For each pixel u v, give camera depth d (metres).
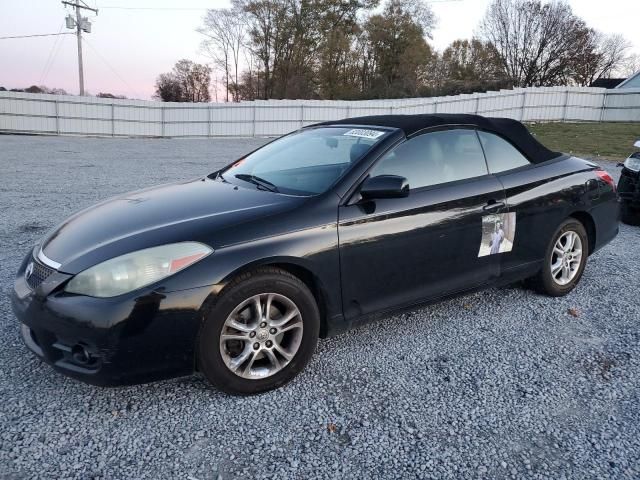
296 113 31.16
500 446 2.43
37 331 2.59
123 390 2.81
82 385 2.85
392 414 2.66
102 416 2.59
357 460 2.31
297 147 3.81
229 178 3.74
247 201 3.06
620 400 2.81
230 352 2.75
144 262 2.51
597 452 2.39
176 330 2.52
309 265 2.83
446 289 3.48
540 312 3.96
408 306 3.33
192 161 15.32
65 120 30.75
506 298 4.25
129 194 3.67
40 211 7.41
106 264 2.51
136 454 2.32
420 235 3.23
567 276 4.29
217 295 2.58
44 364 3.05
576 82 54.38
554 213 4.00
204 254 2.58
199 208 3.00
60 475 2.17
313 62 54.28
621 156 15.79
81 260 2.59
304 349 2.91
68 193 8.98
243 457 2.31
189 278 2.52
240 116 31.38
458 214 3.40
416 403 2.76
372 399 2.79
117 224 2.89
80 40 41.38
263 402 2.74
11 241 5.74
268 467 2.25
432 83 52.62
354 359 3.21
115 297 2.45
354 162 3.17
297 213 2.86
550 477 2.23
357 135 3.52
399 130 3.40
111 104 31.14
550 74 52.81
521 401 2.79
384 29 51.88
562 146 18.66
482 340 3.50
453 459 2.33
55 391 2.79
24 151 18.00
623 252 5.63
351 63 54.16
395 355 3.27
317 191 3.07
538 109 29.55
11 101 29.75
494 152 3.80
